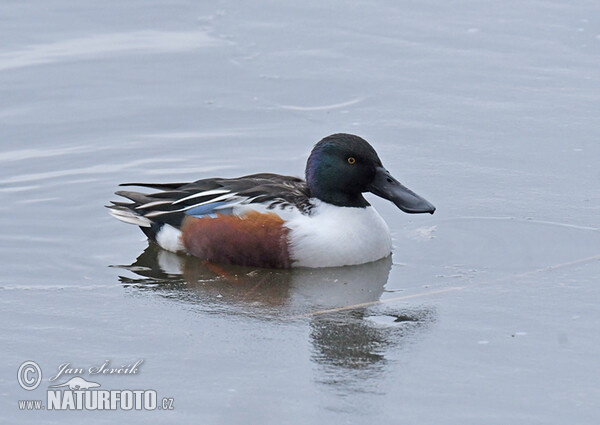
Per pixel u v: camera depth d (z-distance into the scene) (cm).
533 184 1514
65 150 1650
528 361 1046
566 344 1080
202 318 1161
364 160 1294
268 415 959
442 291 1220
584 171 1552
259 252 1297
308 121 1759
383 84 1900
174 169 1590
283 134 1709
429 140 1678
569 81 1888
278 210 1298
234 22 2178
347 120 1761
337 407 971
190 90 1875
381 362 1052
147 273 1293
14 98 1827
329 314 1166
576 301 1180
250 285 1257
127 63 1977
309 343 1095
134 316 1167
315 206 1310
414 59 1998
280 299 1210
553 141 1662
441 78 1917
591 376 1016
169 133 1717
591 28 2102
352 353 1072
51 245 1367
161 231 1363
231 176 1562
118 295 1224
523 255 1309
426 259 1314
